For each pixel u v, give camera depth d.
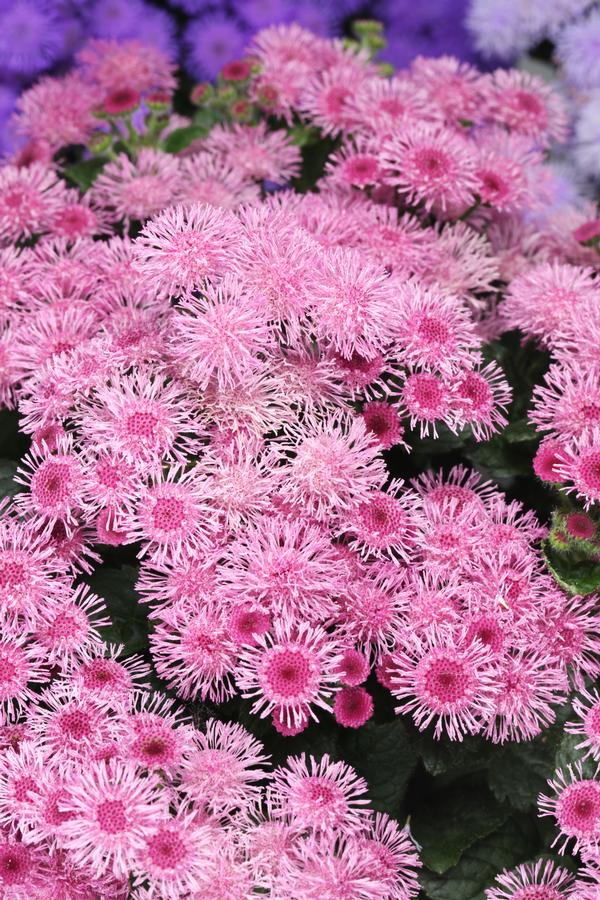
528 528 0.27
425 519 0.27
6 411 0.28
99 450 0.26
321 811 0.24
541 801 0.26
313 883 0.24
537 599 0.26
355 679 0.25
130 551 0.27
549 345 0.28
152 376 0.27
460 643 0.25
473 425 0.27
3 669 0.25
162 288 0.26
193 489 0.26
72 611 0.26
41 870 0.25
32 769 0.25
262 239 0.26
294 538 0.25
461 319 0.27
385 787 0.26
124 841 0.24
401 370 0.27
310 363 0.27
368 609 0.26
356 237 0.29
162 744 0.25
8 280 0.28
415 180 0.29
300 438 0.26
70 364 0.26
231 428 0.26
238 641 0.25
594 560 0.26
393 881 0.25
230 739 0.25
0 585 0.25
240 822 0.25
